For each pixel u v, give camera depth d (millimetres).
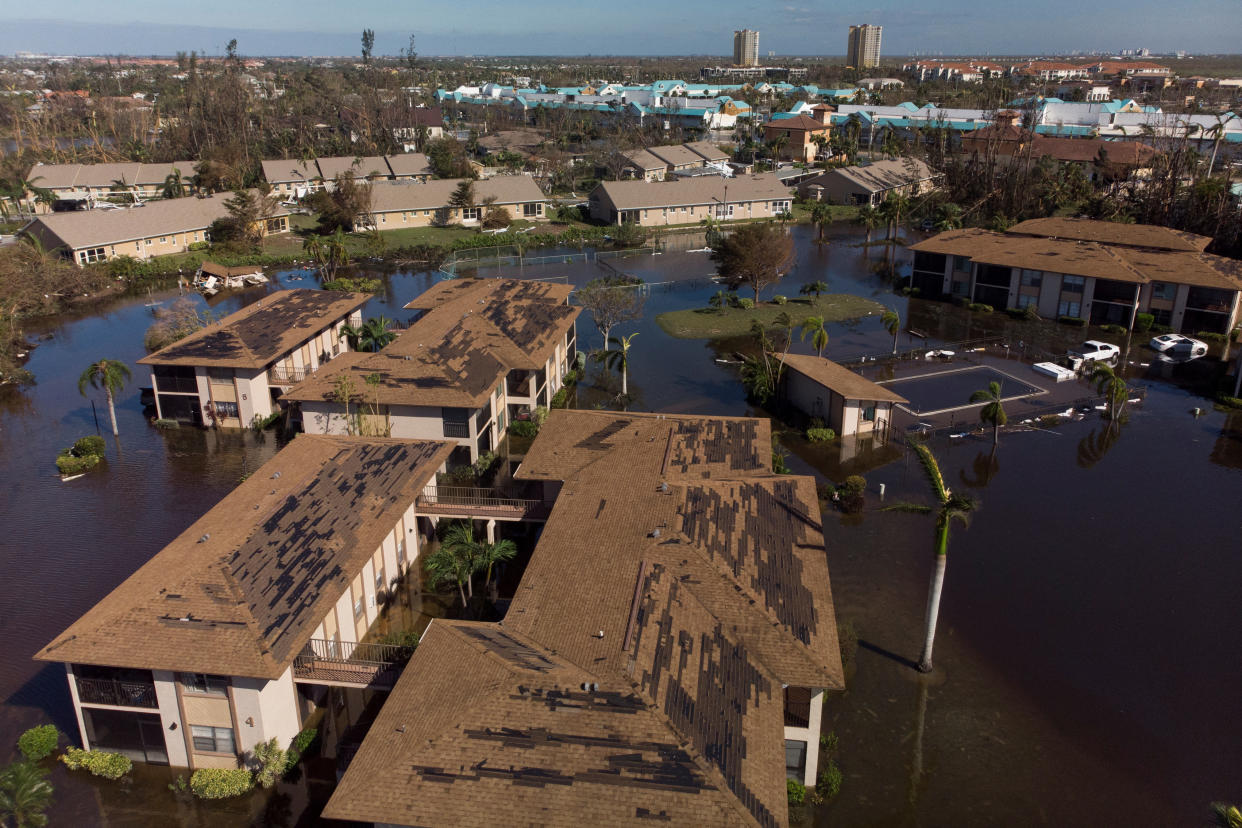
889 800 28500
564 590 31297
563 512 37219
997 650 35531
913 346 74750
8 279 81938
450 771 23531
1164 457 53156
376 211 120250
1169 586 39688
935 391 64375
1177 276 77062
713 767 23625
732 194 130750
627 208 123438
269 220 117375
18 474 52156
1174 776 29219
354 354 54938
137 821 27812
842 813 28047
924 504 47500
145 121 194375
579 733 24391
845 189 142750
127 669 29250
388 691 32969
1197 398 63250
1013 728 31484
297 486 37156
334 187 134375
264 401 58875
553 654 27812
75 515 47031
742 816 22297
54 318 84812
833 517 46375
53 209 129625
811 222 132500
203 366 57062
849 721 31953
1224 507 46781
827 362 62688
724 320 82562
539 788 22984
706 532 34594
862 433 56938
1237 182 123375
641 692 25547
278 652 28266
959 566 41500
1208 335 75750
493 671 26500
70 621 37844
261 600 30266
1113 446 54812
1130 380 67000
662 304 89125
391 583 39219
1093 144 150125
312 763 30047
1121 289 78875
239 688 28406
